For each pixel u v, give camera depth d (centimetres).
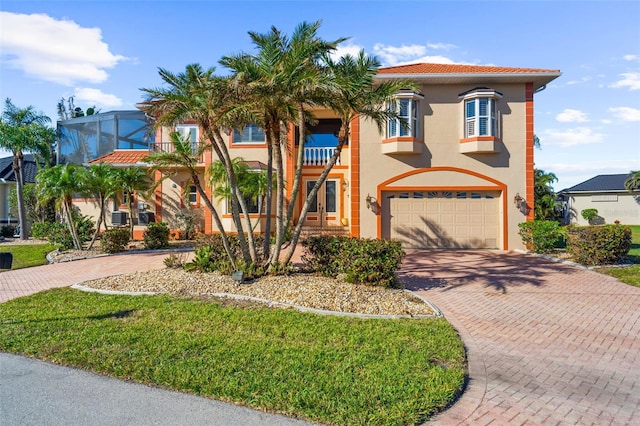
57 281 1159
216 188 1909
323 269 1060
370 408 426
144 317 754
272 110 1035
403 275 1246
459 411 435
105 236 1716
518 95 1847
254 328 690
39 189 1686
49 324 706
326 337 648
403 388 471
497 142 1814
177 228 2250
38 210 2609
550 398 471
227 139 2152
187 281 1036
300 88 932
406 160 1872
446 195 1880
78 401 438
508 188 1841
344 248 1027
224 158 1058
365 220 1883
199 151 1118
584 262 1416
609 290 1057
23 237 2352
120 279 1098
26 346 598
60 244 1861
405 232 1888
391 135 1852
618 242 1377
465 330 733
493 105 1819
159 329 679
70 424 390
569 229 1520
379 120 1109
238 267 1034
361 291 927
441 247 1875
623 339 692
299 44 986
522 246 1830
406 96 1800
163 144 2205
